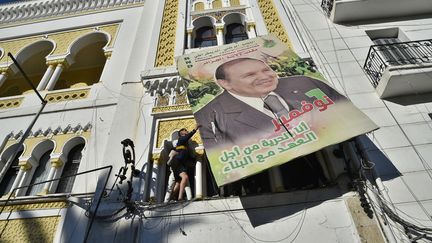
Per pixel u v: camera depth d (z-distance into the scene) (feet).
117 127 22.84
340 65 25.30
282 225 16.57
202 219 17.16
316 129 17.60
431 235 15.23
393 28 28.71
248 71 22.82
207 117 19.67
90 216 17.88
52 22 37.14
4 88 35.60
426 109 21.26
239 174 16.01
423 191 17.04
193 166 20.61
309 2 33.24
